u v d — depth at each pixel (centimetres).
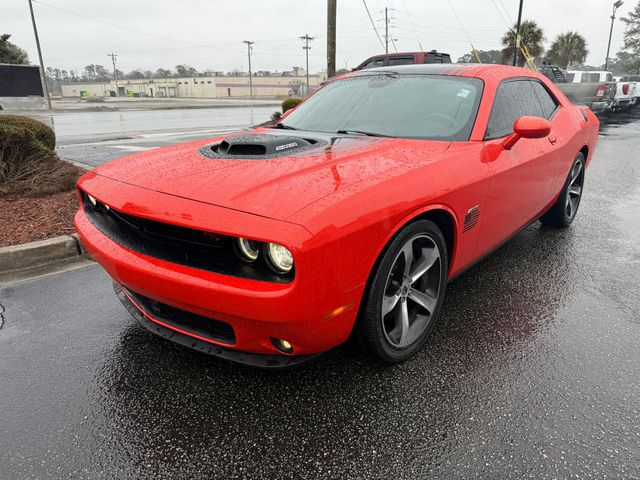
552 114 393
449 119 290
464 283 345
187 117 2270
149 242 210
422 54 1271
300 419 207
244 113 2638
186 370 242
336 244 181
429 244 243
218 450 191
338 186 200
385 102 314
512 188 300
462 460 185
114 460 186
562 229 471
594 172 773
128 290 245
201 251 195
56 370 243
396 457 187
